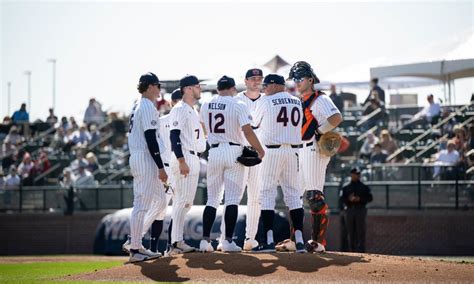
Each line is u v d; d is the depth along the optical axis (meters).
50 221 52.31
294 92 46.22
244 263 22.00
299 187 24.28
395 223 44.97
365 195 39.97
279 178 24.27
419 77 52.34
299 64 24.64
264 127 23.97
